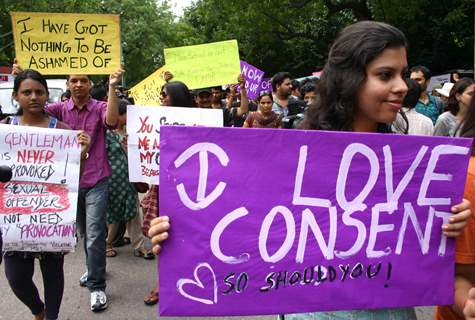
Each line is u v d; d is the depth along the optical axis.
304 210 1.61
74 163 3.17
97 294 3.86
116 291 4.27
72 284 4.45
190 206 1.58
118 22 4.04
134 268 4.89
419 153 1.64
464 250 1.64
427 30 19.83
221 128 1.58
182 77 5.87
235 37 25.27
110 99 3.79
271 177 1.60
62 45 4.00
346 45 1.49
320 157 1.61
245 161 1.59
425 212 1.65
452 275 1.66
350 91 1.48
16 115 3.35
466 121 1.79
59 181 3.14
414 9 16.91
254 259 1.59
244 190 1.59
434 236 1.65
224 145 1.58
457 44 19.25
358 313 1.63
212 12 21.53
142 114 3.90
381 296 1.62
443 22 17.64
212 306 1.58
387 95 1.45
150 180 3.89
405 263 1.64
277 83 6.51
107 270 4.82
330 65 1.55
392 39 1.43
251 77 8.95
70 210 3.15
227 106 7.11
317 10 19.58
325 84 1.57
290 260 1.60
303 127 1.69
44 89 3.23
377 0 17.62
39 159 3.12
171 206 1.57
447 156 1.65
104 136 3.94
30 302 3.21
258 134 1.59
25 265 3.12
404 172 1.64
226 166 1.59
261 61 29.89
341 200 1.62
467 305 1.53
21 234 3.07
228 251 1.58
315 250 1.61
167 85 4.15
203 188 1.58
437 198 1.65
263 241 1.60
